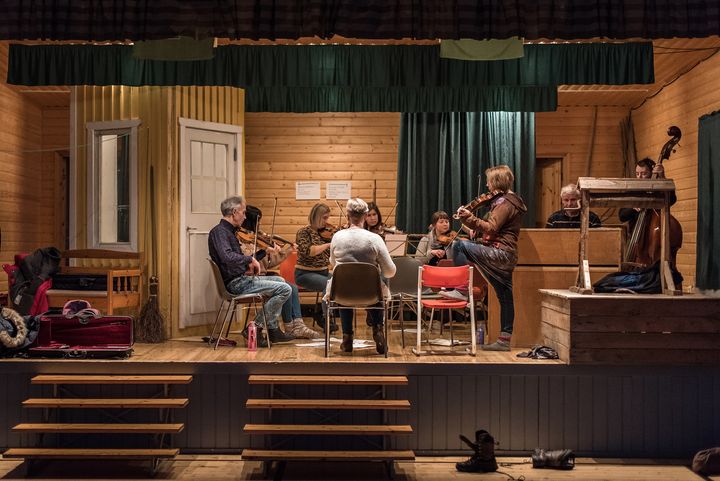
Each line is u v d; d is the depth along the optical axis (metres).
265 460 4.89
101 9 5.30
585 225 5.54
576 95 9.15
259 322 6.35
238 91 7.65
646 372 5.36
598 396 5.45
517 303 6.11
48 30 5.31
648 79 7.17
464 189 9.27
